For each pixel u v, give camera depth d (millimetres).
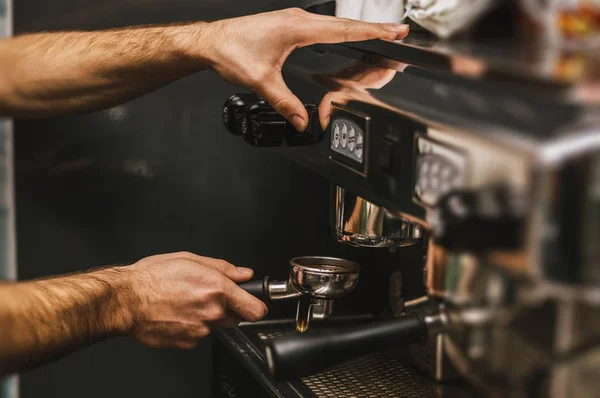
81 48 1038
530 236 466
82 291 836
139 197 1311
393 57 769
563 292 462
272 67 890
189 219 1328
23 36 1064
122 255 1322
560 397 492
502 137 491
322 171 830
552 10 621
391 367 1016
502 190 489
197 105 1297
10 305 767
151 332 904
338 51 934
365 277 1271
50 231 1297
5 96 1034
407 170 621
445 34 750
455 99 594
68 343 813
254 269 1354
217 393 1267
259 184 1330
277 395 938
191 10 1267
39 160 1276
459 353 583
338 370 1012
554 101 485
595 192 447
